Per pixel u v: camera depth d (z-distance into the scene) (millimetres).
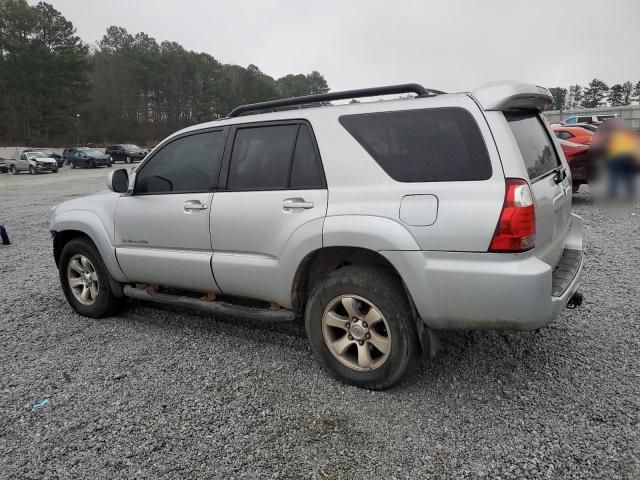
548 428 2588
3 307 4949
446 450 2455
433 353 2910
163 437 2646
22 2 67812
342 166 3025
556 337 3707
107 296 4383
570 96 108625
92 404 3006
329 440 2572
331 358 3162
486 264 2586
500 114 2711
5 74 65375
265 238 3297
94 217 4266
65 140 71375
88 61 73312
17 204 15102
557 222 3158
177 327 4230
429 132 2811
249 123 3510
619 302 4379
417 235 2725
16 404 3039
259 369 3387
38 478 2361
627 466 2277
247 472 2352
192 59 94875
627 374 3109
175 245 3779
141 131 82688
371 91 3184
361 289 2939
